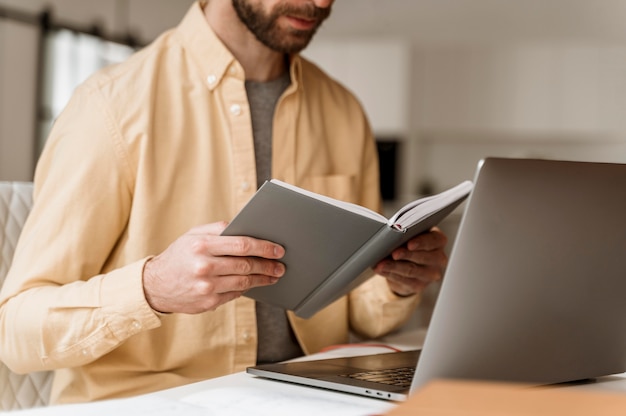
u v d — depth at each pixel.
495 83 7.43
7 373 1.39
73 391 1.34
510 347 0.90
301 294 1.21
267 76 1.56
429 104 7.57
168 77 1.46
